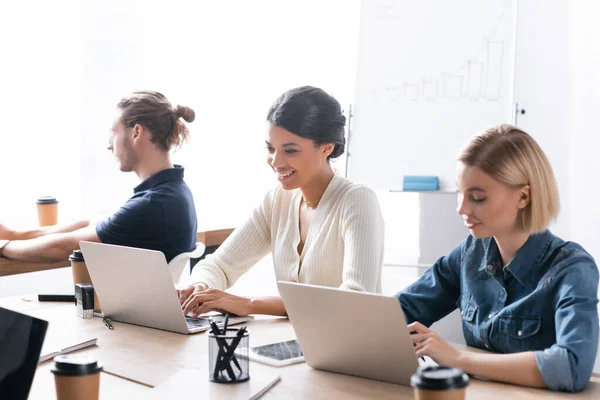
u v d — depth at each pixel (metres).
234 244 2.13
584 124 3.67
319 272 1.95
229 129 4.63
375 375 1.31
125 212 2.39
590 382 1.35
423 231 4.04
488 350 1.56
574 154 3.71
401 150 3.62
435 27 3.55
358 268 1.82
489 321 1.53
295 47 4.46
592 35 3.62
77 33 3.91
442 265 1.70
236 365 1.27
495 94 3.46
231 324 1.73
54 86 3.87
